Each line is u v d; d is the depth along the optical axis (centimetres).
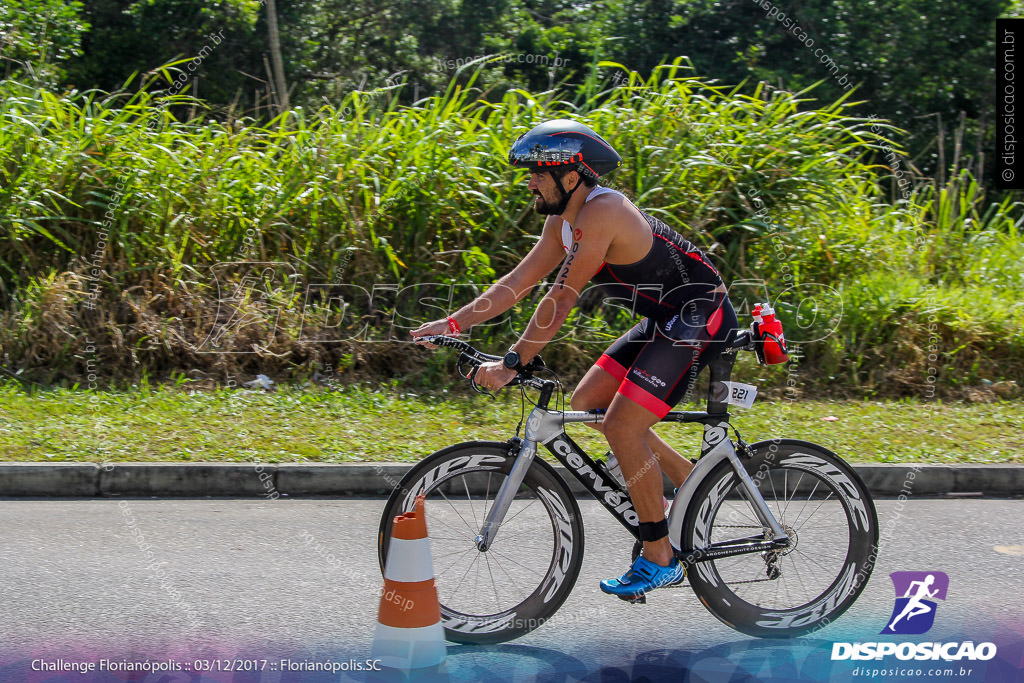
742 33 2689
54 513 909
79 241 1468
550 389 631
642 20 2733
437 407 1245
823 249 1534
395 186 1468
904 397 1400
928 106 2645
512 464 632
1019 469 1046
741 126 1583
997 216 1856
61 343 1355
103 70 2538
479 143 1521
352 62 2833
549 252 668
